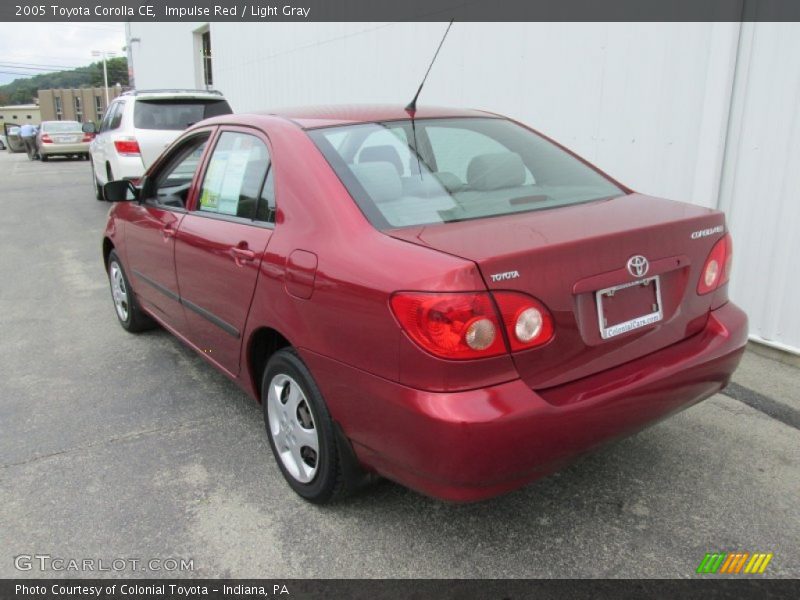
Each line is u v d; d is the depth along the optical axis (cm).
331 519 273
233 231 308
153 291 420
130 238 442
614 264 231
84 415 369
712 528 263
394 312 214
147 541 263
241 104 1296
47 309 575
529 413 209
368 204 254
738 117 413
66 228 980
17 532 270
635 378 236
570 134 539
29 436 346
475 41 627
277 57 1073
